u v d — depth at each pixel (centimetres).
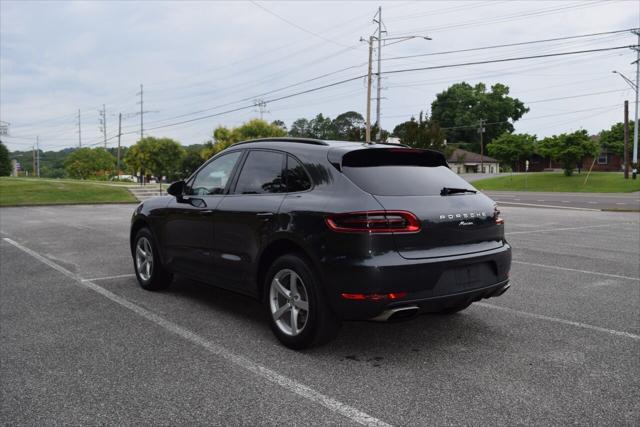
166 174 6988
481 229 407
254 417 295
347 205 365
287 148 443
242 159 488
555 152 4903
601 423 288
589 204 2447
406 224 363
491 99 9731
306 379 349
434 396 322
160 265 591
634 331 459
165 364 376
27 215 1747
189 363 378
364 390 331
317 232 375
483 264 404
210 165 528
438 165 447
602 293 608
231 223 462
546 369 368
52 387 336
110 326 469
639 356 395
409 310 361
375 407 307
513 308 539
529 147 6662
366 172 389
